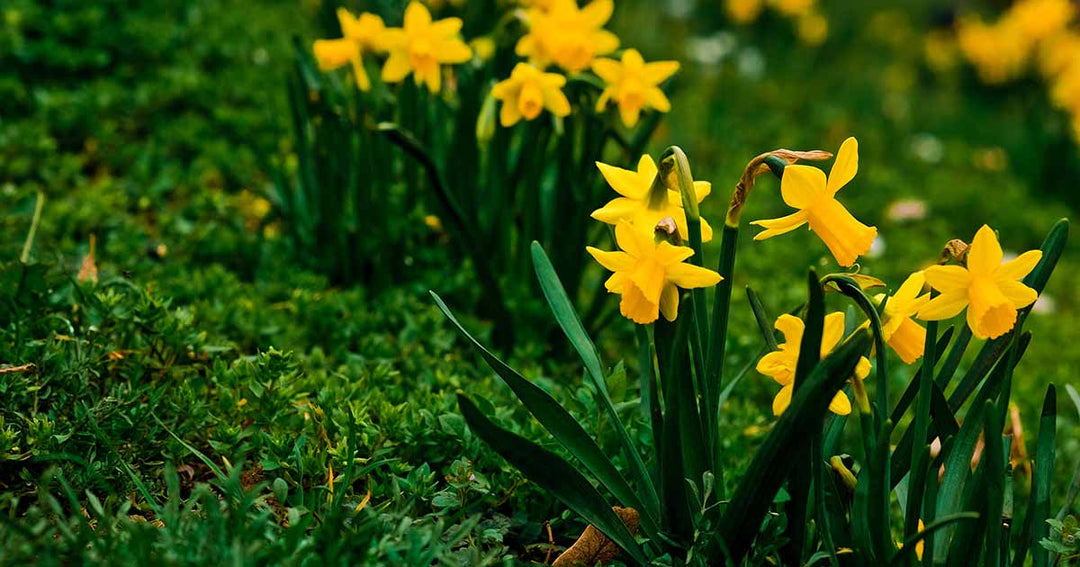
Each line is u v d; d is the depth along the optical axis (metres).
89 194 2.27
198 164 2.38
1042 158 3.35
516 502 1.93
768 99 3.56
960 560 1.80
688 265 1.78
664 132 2.80
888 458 1.79
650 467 1.92
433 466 1.96
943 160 3.37
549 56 2.14
